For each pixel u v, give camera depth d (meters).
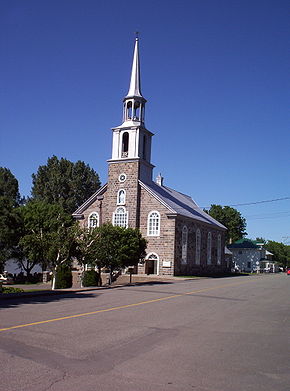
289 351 9.32
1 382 6.42
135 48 50.50
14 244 35.34
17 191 62.50
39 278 44.72
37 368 7.21
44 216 41.97
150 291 24.17
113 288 26.84
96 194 49.59
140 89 49.78
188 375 7.18
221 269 61.59
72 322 11.92
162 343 9.60
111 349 8.79
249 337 10.80
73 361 7.76
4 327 10.80
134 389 6.32
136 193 46.47
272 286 31.56
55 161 71.38
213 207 92.69
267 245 131.38
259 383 6.90
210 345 9.64
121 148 48.38
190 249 49.03
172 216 44.50
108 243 32.25
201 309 16.17
